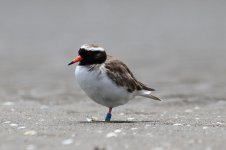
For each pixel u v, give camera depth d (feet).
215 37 122.21
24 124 34.32
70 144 27.02
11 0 187.93
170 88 60.54
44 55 98.02
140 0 197.57
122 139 28.22
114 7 181.88
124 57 93.40
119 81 34.73
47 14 164.35
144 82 66.03
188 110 45.37
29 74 75.31
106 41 116.37
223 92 56.80
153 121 36.86
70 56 96.37
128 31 133.49
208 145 26.71
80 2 192.13
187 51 101.91
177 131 30.94
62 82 67.10
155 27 140.77
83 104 48.80
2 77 72.18
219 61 87.51
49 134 29.84
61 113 41.96
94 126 33.06
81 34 127.34
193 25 143.33
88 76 34.50
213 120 37.55
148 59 91.30
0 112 40.96
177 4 187.93
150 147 26.27
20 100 51.26
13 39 120.57
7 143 27.30
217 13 164.14
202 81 66.54
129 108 46.29
